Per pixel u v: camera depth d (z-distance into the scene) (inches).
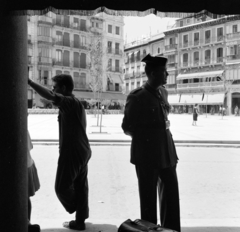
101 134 641.6
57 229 136.0
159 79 110.5
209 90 2129.7
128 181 248.8
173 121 1259.8
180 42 2341.3
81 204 134.1
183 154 412.2
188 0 87.7
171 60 2412.6
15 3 83.0
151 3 86.8
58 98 119.3
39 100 1939.0
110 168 303.0
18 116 87.3
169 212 112.4
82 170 131.9
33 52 1995.6
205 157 385.4
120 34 2385.6
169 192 112.4
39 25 1998.0
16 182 87.4
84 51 2203.5
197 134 674.2
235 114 1904.5
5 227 85.8
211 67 2154.3
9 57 83.6
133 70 2918.3
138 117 109.8
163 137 111.0
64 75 129.2
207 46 2174.0
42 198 201.8
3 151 84.7
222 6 88.0
